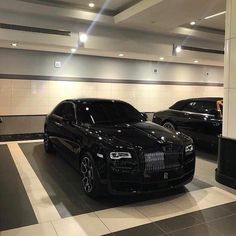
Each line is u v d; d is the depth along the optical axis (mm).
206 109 6289
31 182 4156
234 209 3285
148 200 3518
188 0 5109
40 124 8680
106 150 3287
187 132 6578
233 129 3943
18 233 2695
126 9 6367
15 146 6793
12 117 8297
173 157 3455
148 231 2758
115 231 2754
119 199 3533
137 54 8266
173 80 10867
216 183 4207
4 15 6082
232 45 3889
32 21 6383
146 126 4195
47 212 3154
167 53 8281
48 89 8672
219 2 5223
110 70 9539
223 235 2693
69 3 6152
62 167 4949
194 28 8031
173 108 7285
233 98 3916
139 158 3260
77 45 6953
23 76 8305
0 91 8086
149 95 10375
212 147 5938
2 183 4105
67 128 4555
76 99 5066
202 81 11633
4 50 7992
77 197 3592
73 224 2887
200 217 3070
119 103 4977
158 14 6023
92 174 3469
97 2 6078
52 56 8617
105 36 7285
